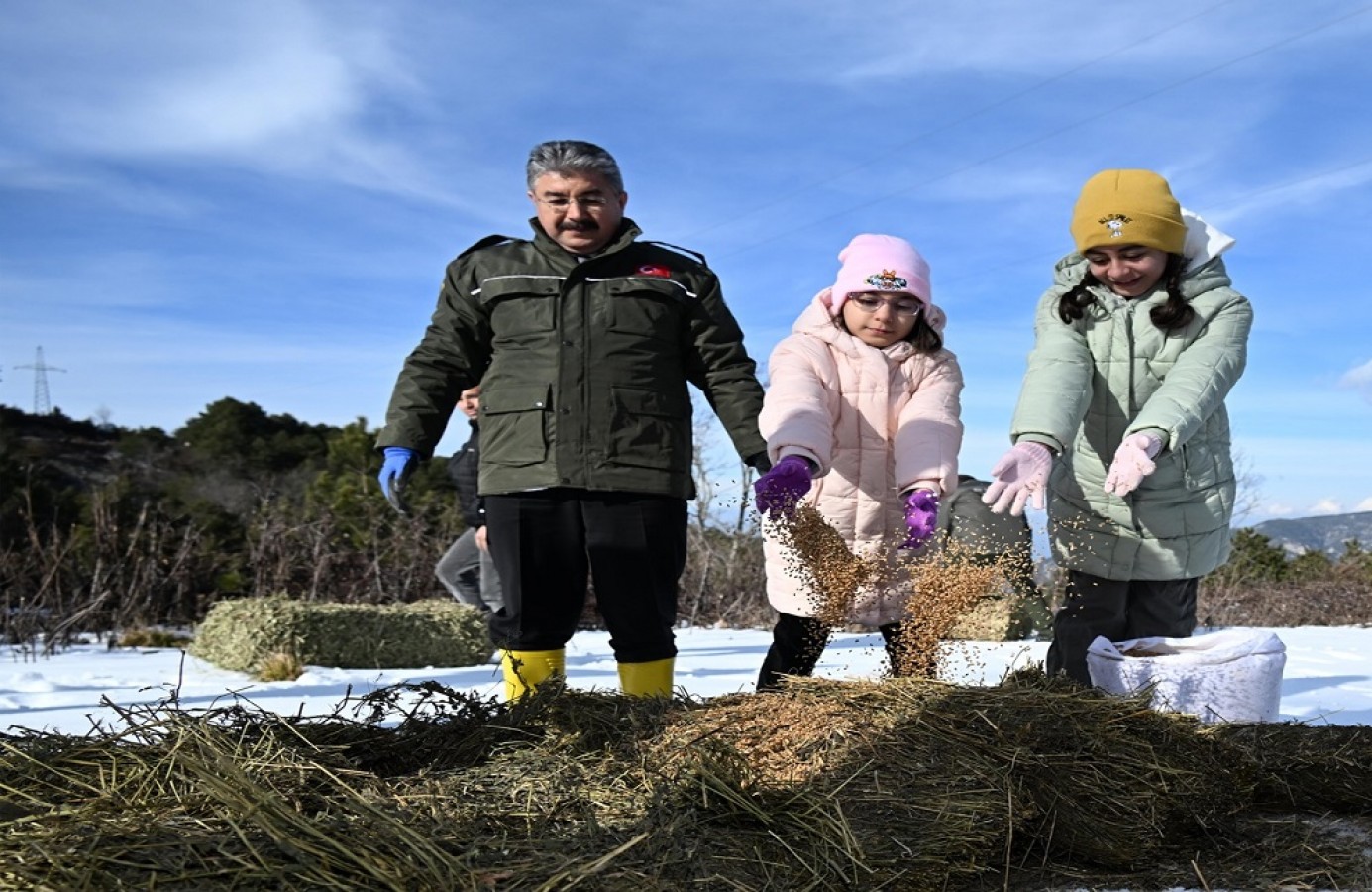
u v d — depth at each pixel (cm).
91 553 1124
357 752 256
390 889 172
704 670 657
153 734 235
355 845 181
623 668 371
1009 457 361
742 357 384
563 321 365
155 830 181
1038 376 378
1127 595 398
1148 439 352
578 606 375
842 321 384
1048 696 267
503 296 370
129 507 1245
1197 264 386
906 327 380
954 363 387
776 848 205
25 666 710
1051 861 242
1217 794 259
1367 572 1736
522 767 241
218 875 171
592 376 362
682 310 376
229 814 187
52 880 165
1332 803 279
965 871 216
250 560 1225
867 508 375
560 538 366
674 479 370
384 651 747
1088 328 392
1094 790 242
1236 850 249
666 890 186
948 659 342
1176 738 268
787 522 352
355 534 1291
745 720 259
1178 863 243
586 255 374
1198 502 386
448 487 1473
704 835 206
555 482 357
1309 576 1775
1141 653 375
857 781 227
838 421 378
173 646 948
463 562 720
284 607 727
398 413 381
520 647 369
